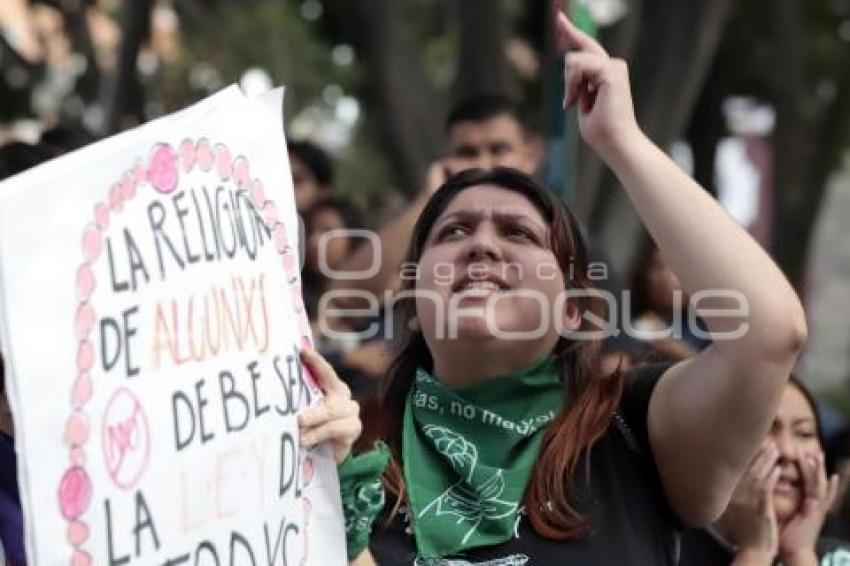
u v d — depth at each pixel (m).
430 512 4.49
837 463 7.09
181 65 16.14
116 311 3.45
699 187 4.46
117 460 3.42
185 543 3.56
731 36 19.23
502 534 4.43
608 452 4.56
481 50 13.04
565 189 9.30
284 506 3.85
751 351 4.30
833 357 32.19
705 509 4.54
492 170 4.71
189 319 3.62
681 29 13.12
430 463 4.60
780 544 5.70
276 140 3.99
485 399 4.58
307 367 4.00
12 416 3.51
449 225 4.66
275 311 3.91
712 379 4.39
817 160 18.61
